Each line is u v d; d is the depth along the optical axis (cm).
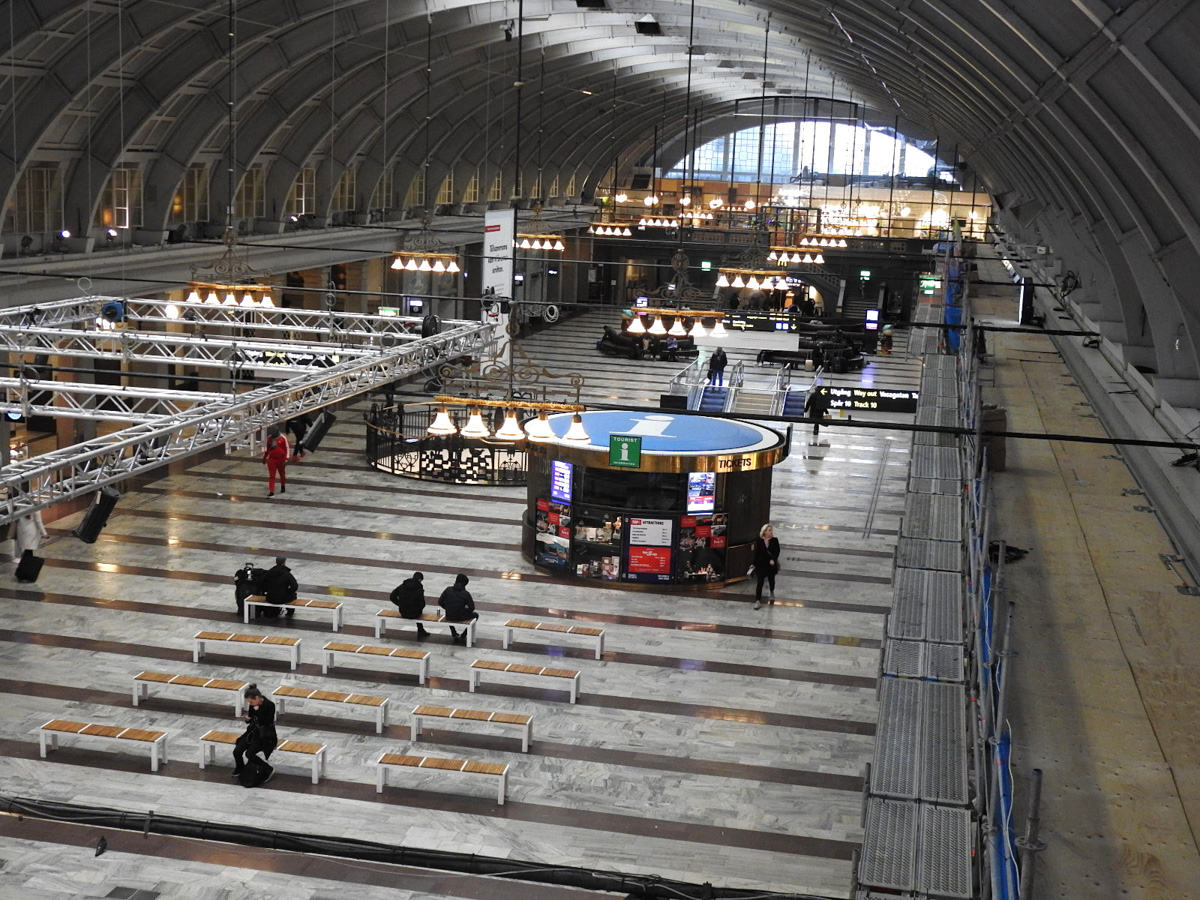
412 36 3762
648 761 1689
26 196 2936
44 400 3434
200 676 1919
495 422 3347
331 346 2472
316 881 1377
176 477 3172
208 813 1505
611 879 927
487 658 2041
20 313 2320
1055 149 1711
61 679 1884
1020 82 1461
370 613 2236
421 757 1577
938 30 1681
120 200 3309
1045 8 1141
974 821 1054
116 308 2253
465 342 2558
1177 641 1399
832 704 1903
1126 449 2214
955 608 1503
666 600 2378
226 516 2838
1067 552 1706
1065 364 3281
